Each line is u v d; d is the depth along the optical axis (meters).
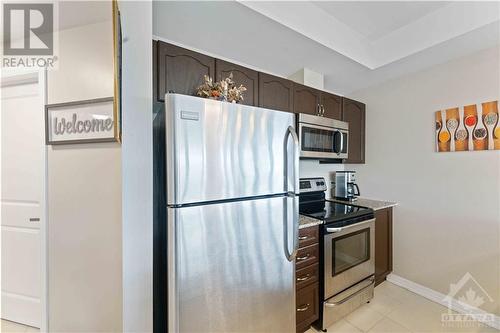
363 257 2.10
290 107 2.08
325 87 2.82
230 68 1.75
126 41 1.07
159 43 1.45
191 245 1.08
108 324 1.05
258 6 1.44
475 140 1.97
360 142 2.78
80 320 1.10
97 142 1.06
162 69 1.45
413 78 2.38
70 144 1.12
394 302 2.17
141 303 1.08
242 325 1.25
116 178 1.04
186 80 1.55
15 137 1.75
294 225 1.42
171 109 1.04
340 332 1.78
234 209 1.21
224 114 1.18
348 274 1.96
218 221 1.16
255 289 1.29
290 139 1.44
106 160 1.06
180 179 1.05
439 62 2.15
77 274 1.11
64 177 1.13
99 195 1.07
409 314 2.00
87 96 1.09
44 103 1.20
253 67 2.24
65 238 1.13
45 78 1.19
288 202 1.41
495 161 1.87
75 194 1.11
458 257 2.07
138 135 1.10
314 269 1.78
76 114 1.10
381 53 2.19
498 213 1.86
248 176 1.25
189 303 1.08
